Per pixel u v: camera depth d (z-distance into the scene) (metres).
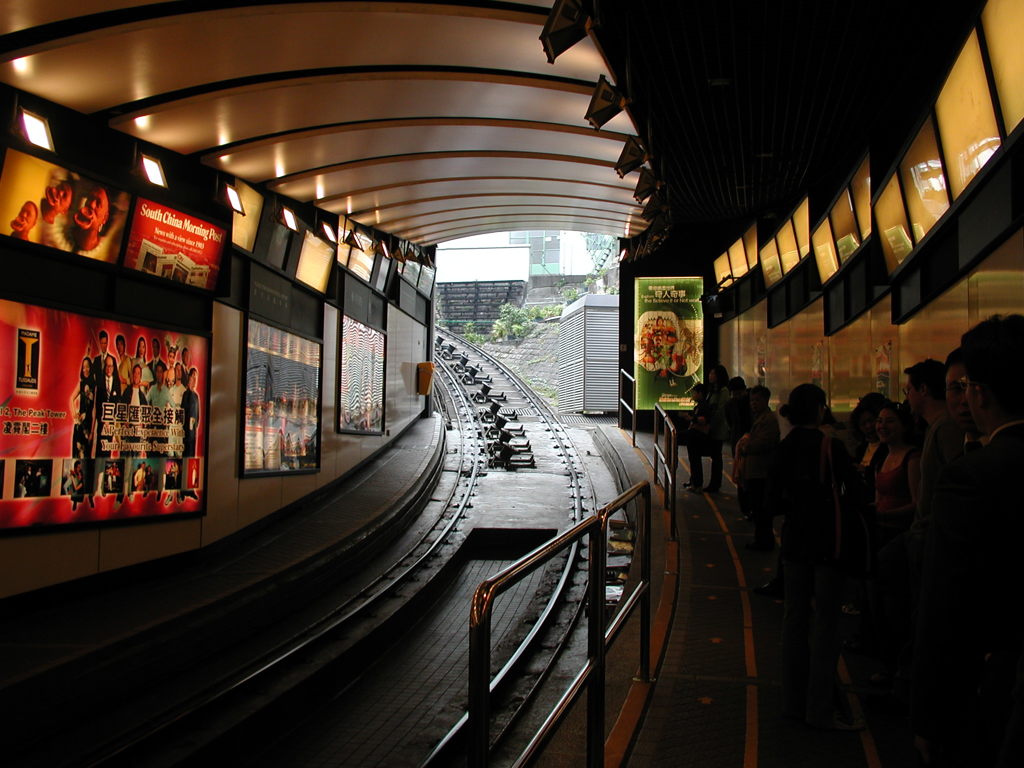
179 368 9.36
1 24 6.48
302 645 7.56
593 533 3.78
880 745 4.16
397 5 7.23
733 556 8.48
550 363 45.59
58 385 7.60
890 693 4.58
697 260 21.31
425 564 11.25
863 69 9.15
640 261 21.44
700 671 5.31
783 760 3.99
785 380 15.95
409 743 6.37
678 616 6.53
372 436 16.84
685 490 12.43
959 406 3.32
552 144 12.42
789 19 7.89
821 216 13.38
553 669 7.39
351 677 7.89
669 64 9.06
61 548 7.59
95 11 6.43
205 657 7.35
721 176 14.12
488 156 12.73
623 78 9.41
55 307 7.58
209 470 9.88
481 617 2.37
